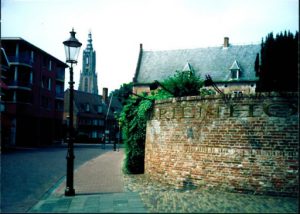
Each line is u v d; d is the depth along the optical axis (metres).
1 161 21.20
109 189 12.20
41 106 49.41
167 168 12.84
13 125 43.16
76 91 74.19
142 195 10.49
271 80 12.12
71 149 11.19
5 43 43.53
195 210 8.27
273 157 10.12
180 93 15.09
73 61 11.52
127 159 16.88
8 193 11.27
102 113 77.31
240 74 47.94
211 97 11.24
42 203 9.64
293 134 9.95
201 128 11.48
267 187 10.13
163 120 13.23
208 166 11.18
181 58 52.81
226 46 51.44
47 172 17.05
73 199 10.22
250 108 10.49
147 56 55.12
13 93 43.47
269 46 12.25
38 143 48.09
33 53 46.44
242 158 10.52
